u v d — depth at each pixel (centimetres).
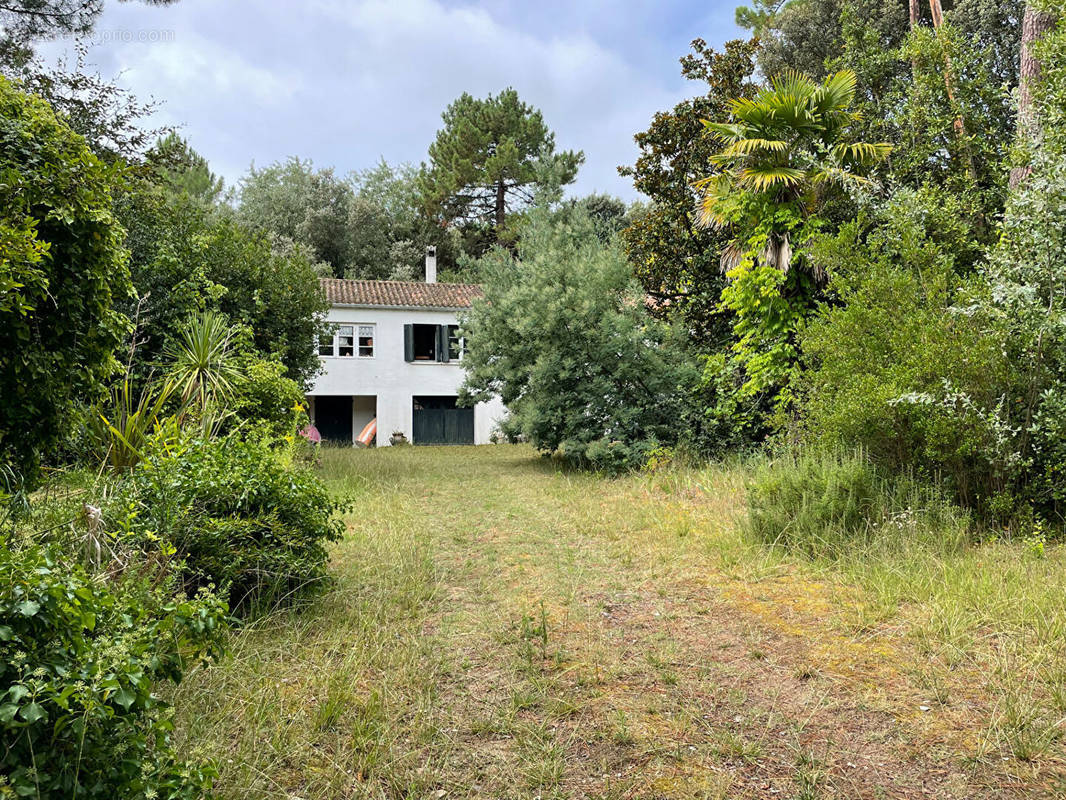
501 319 1605
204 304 1179
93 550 338
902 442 666
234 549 443
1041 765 271
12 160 454
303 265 1559
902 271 732
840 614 449
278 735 286
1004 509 596
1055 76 689
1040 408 593
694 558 615
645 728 312
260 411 1038
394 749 290
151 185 1288
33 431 482
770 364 1090
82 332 501
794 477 653
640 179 1527
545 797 259
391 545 666
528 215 1886
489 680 367
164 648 268
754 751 289
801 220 1055
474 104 3750
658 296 1535
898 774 271
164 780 198
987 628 405
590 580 564
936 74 1227
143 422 666
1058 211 607
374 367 2497
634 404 1327
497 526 813
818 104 1073
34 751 174
